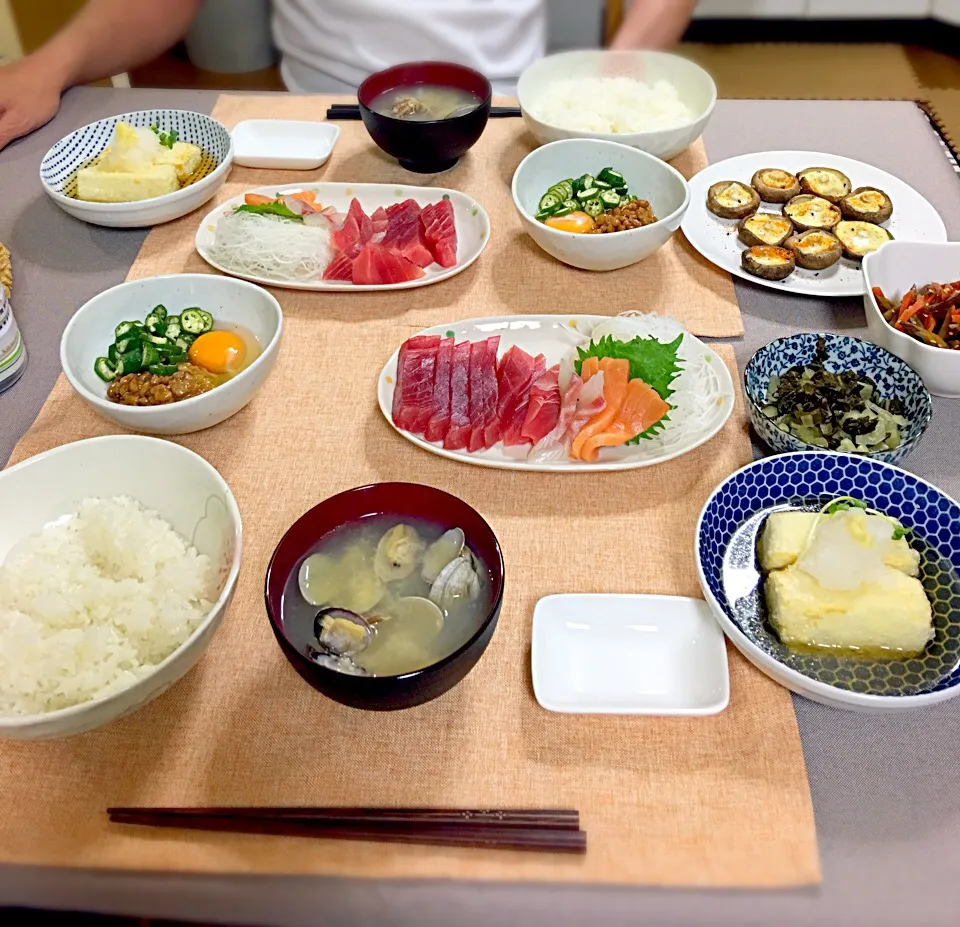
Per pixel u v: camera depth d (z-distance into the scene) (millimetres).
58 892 385
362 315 654
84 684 400
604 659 440
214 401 535
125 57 956
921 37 1946
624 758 409
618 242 638
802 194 743
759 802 393
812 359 570
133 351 582
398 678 371
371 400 588
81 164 785
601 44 1210
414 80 830
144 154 740
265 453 552
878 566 427
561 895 371
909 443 500
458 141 750
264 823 385
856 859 380
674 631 448
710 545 463
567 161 739
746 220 714
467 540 447
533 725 421
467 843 382
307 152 816
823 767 409
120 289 605
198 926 547
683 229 719
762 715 420
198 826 387
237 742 419
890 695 411
